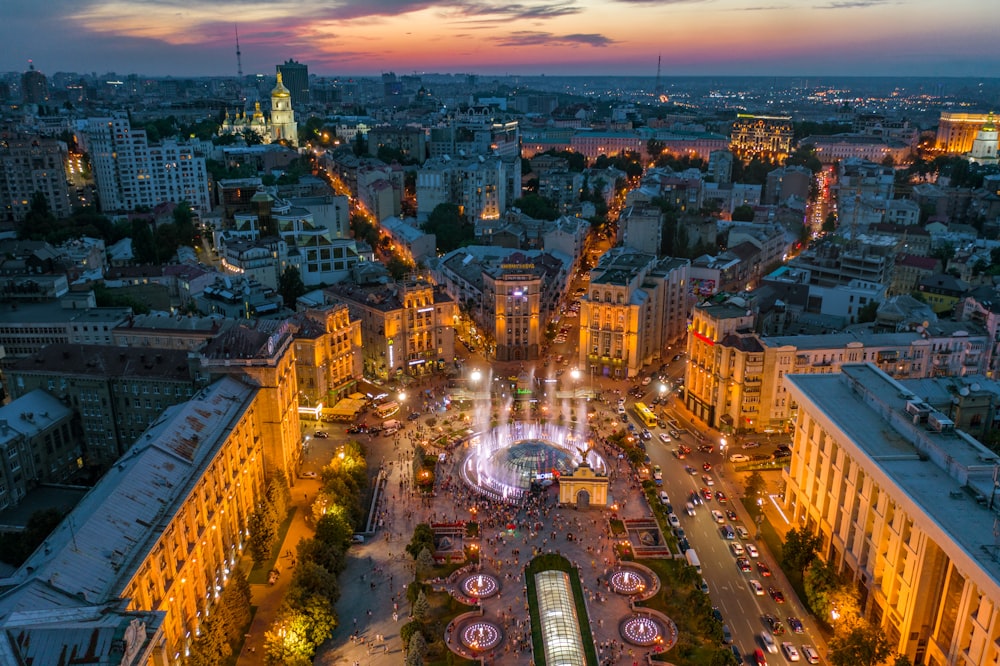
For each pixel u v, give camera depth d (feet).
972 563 404.57
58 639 333.42
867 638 471.62
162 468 495.82
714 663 465.88
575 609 536.83
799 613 539.70
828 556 585.63
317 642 492.54
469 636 510.17
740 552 602.44
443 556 593.83
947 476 494.59
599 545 613.11
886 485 495.41
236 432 586.04
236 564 581.53
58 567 389.39
